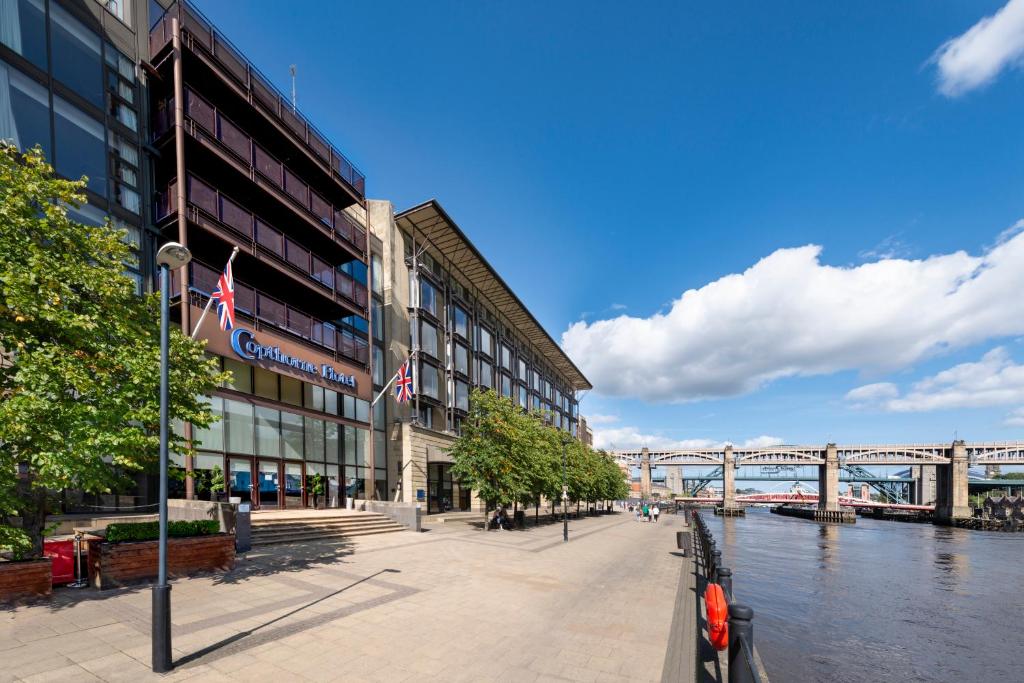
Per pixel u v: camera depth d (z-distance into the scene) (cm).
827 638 1577
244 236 1997
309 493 2411
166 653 626
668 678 696
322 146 2611
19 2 1462
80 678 598
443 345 3959
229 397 1984
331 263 2834
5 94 1403
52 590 904
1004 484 12219
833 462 11931
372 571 1321
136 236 1758
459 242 3888
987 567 3522
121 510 1544
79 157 1596
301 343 2291
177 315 1820
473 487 2795
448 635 841
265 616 880
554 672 705
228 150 1975
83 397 897
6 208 814
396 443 3159
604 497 6388
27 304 801
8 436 774
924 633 1703
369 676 658
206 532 1220
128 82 1803
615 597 1203
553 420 6706
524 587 1252
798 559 3691
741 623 521
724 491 13100
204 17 1978
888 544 5262
